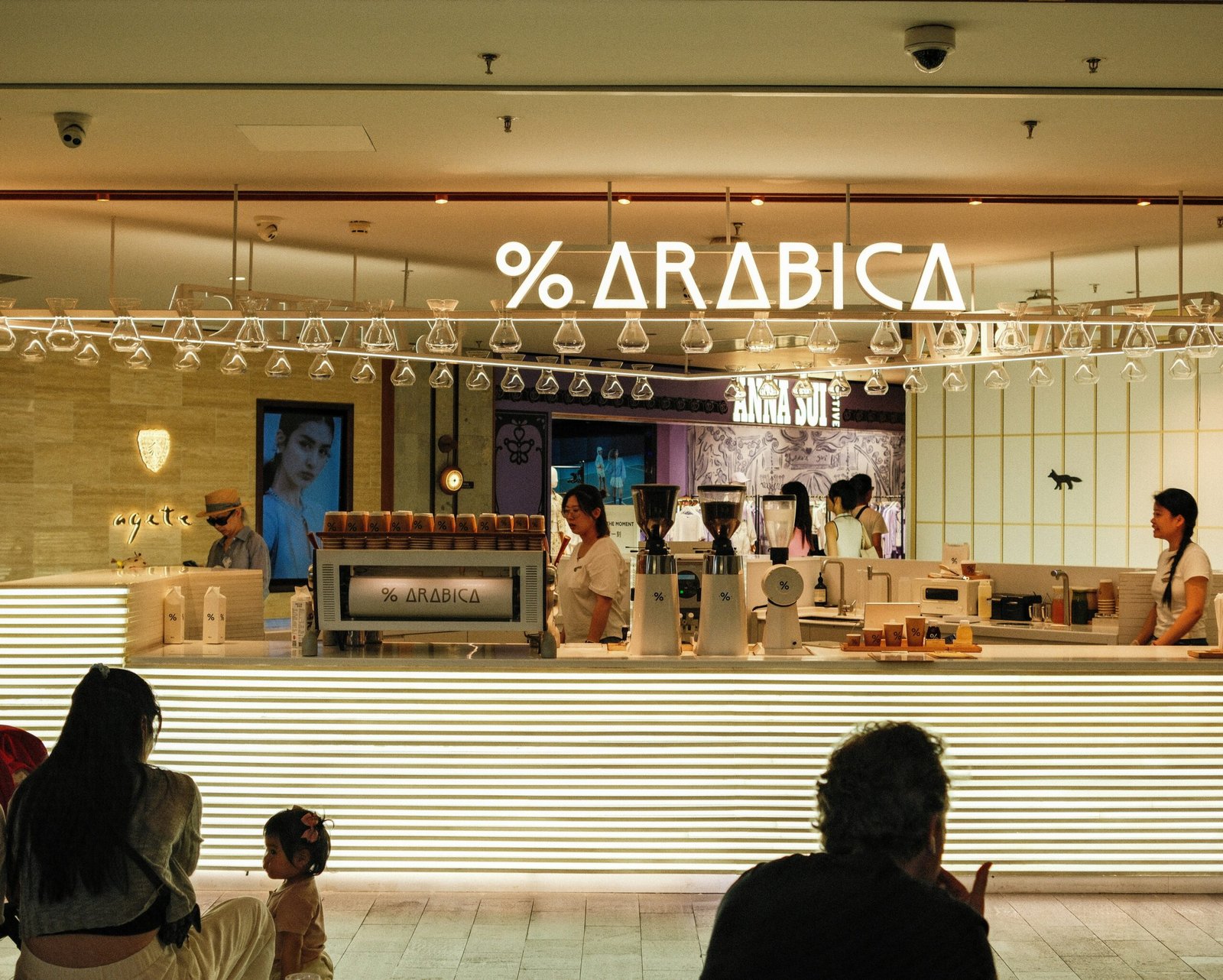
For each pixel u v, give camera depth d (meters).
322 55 4.36
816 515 16.70
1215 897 5.17
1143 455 12.35
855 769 2.07
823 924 1.89
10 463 10.52
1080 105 4.89
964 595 8.61
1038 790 5.13
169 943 2.89
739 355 11.76
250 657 5.17
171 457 11.42
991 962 1.88
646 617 5.26
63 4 3.88
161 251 8.00
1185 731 5.14
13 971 4.40
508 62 4.43
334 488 12.49
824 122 5.15
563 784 5.13
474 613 5.14
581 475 16.19
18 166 5.87
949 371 7.86
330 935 4.70
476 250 7.94
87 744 2.81
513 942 4.64
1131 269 8.58
